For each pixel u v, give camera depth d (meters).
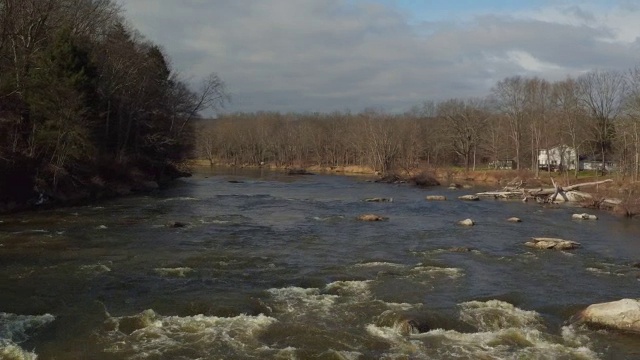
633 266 25.44
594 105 93.75
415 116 138.12
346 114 163.88
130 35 70.25
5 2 40.88
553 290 20.94
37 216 36.53
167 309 17.36
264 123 159.25
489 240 32.38
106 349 14.06
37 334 15.00
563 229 37.69
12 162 39.06
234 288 20.09
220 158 162.62
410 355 13.99
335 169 132.62
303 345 14.52
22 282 20.16
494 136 108.38
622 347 14.95
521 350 14.54
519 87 102.19
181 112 77.62
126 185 56.69
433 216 44.03
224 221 38.06
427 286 20.98
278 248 28.41
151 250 26.73
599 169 93.88
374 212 46.09
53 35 50.78
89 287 19.73
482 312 17.56
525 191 60.81
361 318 16.88
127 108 61.81
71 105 43.84
